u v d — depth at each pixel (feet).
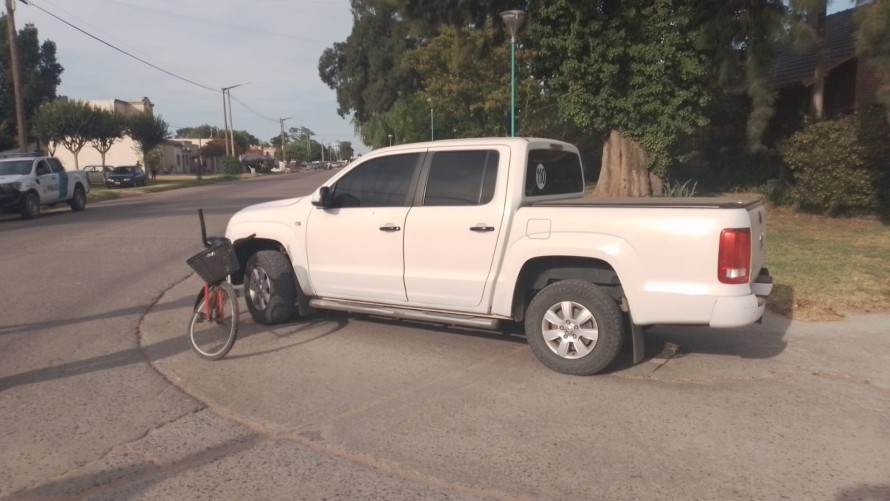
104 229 58.90
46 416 17.38
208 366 21.30
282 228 25.21
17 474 14.33
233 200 95.66
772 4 48.24
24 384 19.77
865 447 15.31
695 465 14.46
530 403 17.94
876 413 17.25
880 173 50.21
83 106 160.04
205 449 15.42
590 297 19.48
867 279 31.58
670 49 52.47
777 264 35.12
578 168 24.47
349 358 21.90
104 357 22.34
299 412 17.49
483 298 21.01
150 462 14.82
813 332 24.53
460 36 69.41
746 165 75.72
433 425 16.57
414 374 20.31
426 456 14.94
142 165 221.87
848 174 49.21
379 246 22.61
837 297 28.78
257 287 25.88
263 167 303.68
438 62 105.70
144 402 18.29
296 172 318.65
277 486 13.70
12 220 72.90
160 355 22.53
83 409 17.81
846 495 13.25
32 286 33.83
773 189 59.41
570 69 54.60
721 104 71.41
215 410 17.70
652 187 57.57
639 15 53.16
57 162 81.10
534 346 20.40
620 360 21.49
